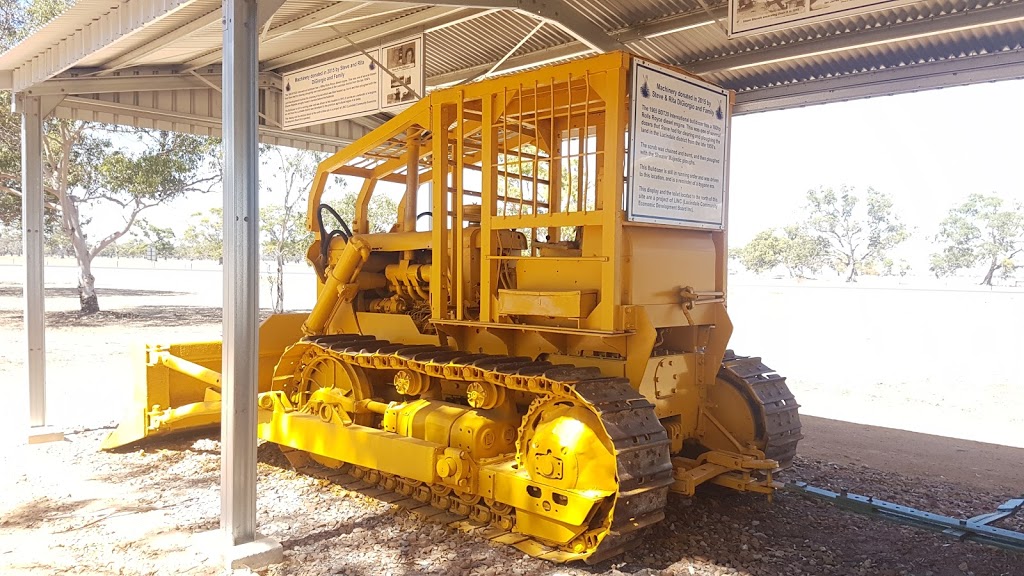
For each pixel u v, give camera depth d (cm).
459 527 489
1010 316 2389
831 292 3772
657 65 466
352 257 628
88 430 796
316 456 631
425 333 601
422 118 571
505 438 511
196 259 7538
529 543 458
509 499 465
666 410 505
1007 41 713
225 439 450
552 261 497
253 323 452
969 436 827
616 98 444
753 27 605
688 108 492
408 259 627
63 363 1296
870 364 1426
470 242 543
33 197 778
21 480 609
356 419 597
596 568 430
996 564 452
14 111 798
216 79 1051
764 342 1784
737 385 557
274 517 518
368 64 884
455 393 575
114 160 2175
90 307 2206
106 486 594
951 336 1895
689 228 507
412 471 508
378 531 489
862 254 6700
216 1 706
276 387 652
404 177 760
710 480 537
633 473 405
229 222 443
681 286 503
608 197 450
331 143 1240
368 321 647
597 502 412
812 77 863
